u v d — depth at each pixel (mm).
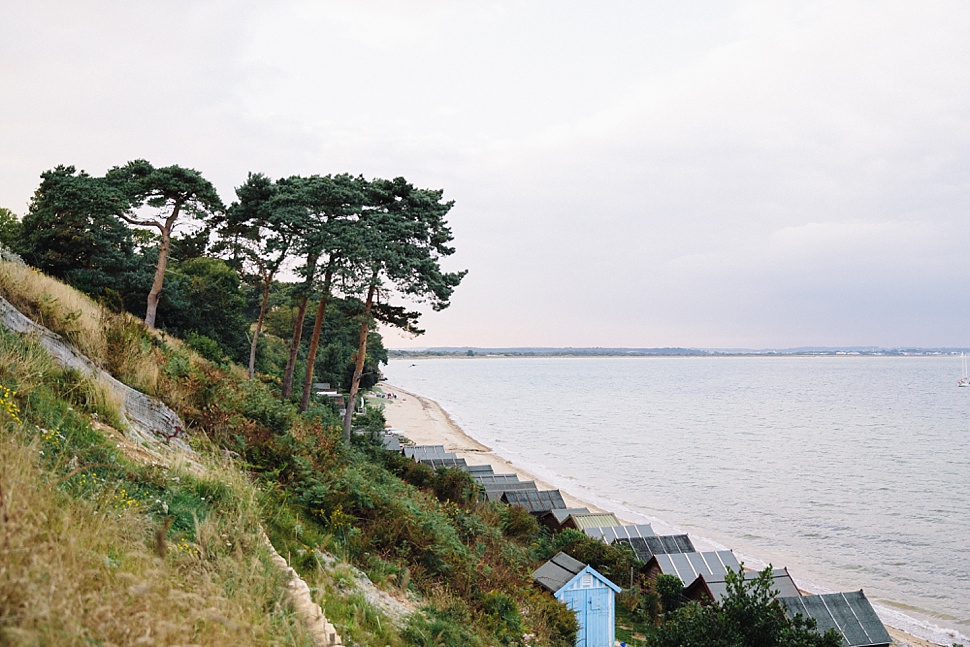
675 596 25891
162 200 30250
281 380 49438
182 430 11180
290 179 32188
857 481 64562
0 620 3408
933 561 40312
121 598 4355
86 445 7445
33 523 4547
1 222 38062
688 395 184625
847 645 23016
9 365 7992
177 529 6801
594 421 119062
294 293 30750
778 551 42312
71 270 32812
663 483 63438
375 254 28672
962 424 112812
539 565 25609
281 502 10422
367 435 42500
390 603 9398
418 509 15258
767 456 79500
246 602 5684
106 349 11961
